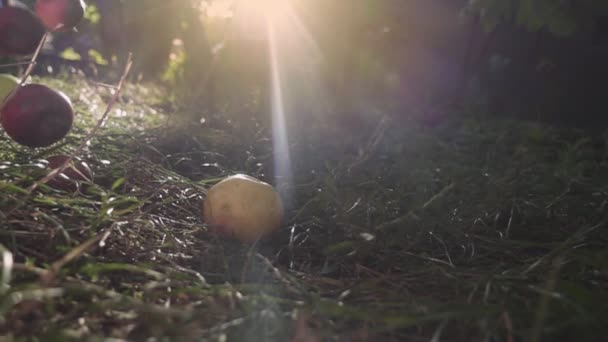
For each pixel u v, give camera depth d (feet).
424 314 1.07
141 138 2.44
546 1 4.00
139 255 1.32
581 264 1.46
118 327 1.00
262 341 0.98
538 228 1.92
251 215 1.51
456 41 5.55
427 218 1.77
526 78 5.07
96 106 2.91
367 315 1.00
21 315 0.96
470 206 2.01
